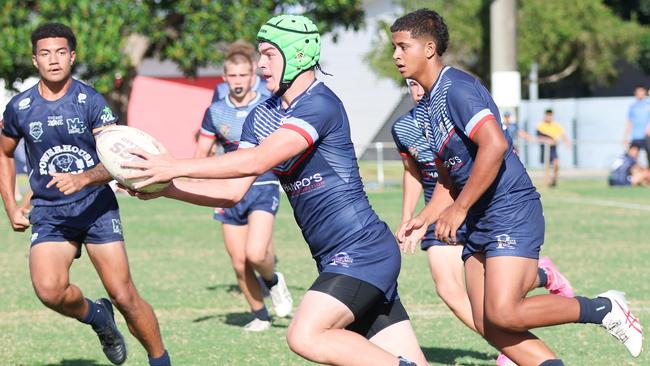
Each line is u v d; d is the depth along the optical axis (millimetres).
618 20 133750
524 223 20156
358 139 152625
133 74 101938
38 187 23766
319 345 18172
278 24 18938
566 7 127938
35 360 27828
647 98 97312
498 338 20641
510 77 95375
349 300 18516
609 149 133125
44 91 23766
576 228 60875
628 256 48094
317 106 18516
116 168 17500
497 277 20000
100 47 92812
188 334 31281
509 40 96500
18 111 23672
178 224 66062
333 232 18969
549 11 126312
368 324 19625
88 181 22125
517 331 20344
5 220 70562
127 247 54188
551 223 63781
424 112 21078
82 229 23516
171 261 48531
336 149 18859
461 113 19609
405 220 25516
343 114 19000
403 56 20500
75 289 23812
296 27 18906
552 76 138375
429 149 24781
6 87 100938
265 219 31531
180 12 95812
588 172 125750
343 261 18766
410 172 25641
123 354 25406
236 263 32062
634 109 97438
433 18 20562
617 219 66062
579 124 134250
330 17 102625
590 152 134125
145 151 17609
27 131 23641
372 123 152125
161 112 122250
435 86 20328
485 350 28500
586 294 36969
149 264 47469
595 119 133625
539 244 20297
